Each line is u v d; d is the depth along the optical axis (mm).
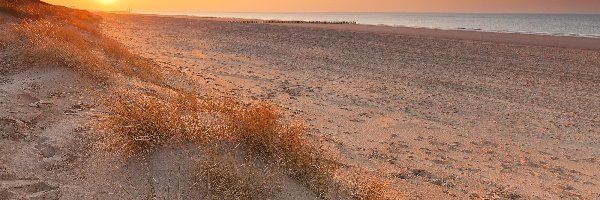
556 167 7945
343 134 9148
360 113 11414
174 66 17234
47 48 9477
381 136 9281
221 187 4398
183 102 7668
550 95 15484
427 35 45719
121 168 4727
